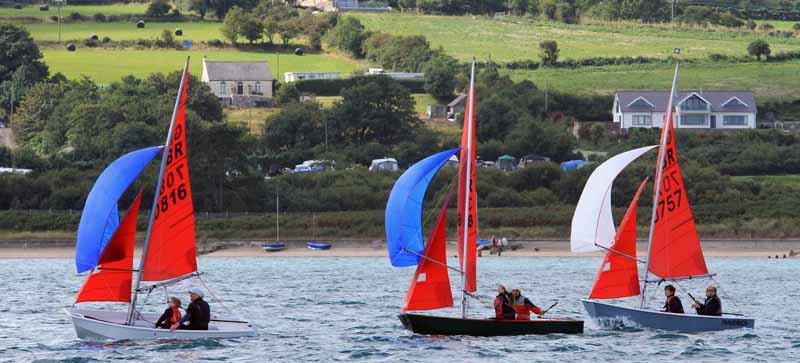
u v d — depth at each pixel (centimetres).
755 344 17750
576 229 17675
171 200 16438
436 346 17088
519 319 17588
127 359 16038
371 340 18300
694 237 18188
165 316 16900
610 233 17738
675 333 18425
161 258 16438
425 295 16538
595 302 18238
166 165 16388
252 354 16738
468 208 16838
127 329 16612
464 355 16450
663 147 18025
